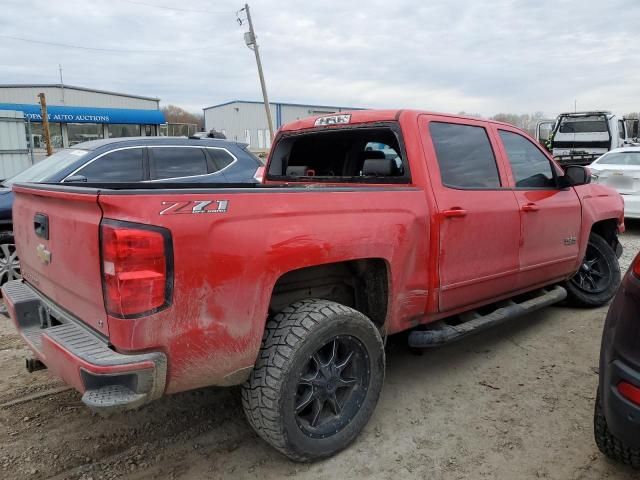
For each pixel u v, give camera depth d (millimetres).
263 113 56625
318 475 2803
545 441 3082
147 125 31266
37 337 2918
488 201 3750
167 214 2256
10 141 11820
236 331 2486
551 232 4387
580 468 2828
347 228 2873
